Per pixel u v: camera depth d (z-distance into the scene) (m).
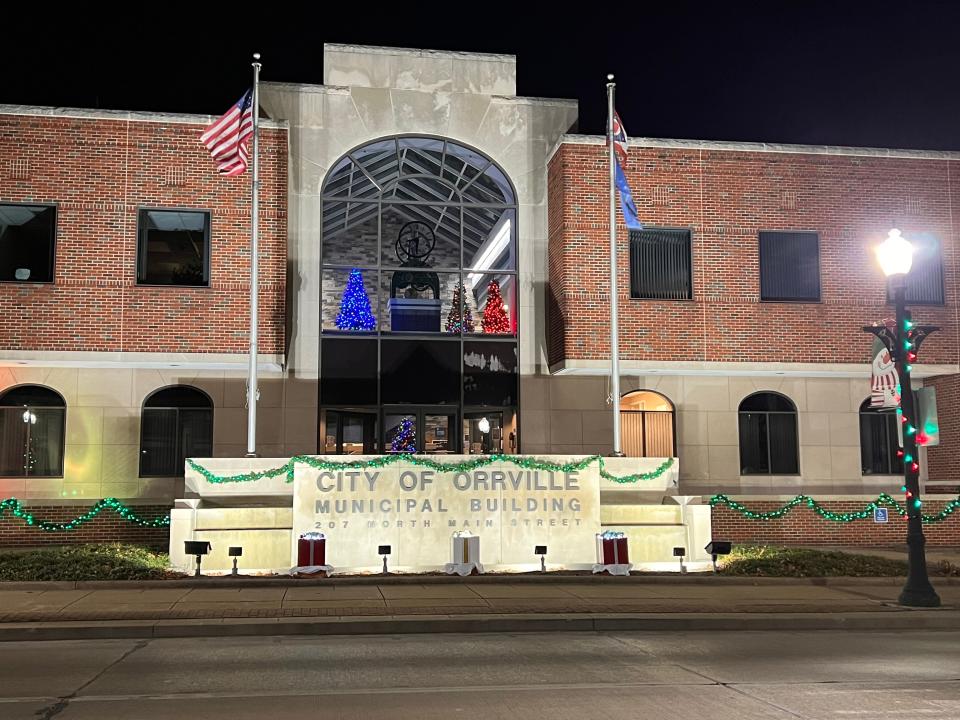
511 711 8.86
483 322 26.14
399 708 8.98
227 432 24.55
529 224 26.45
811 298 26.16
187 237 23.94
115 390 24.31
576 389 25.89
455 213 26.44
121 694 9.60
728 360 25.50
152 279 23.70
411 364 25.61
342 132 25.95
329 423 25.23
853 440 26.84
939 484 26.97
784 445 26.73
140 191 23.67
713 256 25.78
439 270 26.09
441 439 25.67
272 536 19.56
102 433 24.16
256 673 10.72
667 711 8.86
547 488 20.11
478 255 26.31
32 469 23.95
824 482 26.61
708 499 25.00
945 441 27.02
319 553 18.34
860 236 26.34
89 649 12.36
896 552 24.17
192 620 13.86
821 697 9.48
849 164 26.52
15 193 23.20
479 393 25.77
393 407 25.47
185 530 18.97
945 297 26.33
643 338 25.23
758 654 12.12
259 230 23.64
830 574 19.17
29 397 24.14
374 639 13.23
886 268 17.16
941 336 26.12
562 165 25.22
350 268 25.73
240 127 21.41
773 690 9.83
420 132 26.23
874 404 19.97
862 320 26.11
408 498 19.58
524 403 25.70
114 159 23.66
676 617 14.55
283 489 20.39
